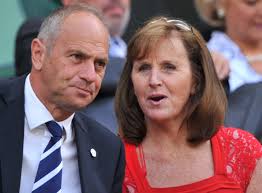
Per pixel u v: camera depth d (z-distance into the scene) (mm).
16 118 9492
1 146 9383
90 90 9289
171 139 11094
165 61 10742
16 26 16547
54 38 9281
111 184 10070
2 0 16672
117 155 10203
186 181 10945
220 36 16047
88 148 9930
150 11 19016
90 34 9250
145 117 11133
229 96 13523
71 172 9773
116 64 13086
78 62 9258
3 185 9258
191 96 11055
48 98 9422
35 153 9492
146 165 11070
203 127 11055
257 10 15625
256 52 15805
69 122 9734
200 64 10992
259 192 11016
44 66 9336
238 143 11156
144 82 10781
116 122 12695
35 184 9336
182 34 10867
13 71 16516
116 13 14828
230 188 10930
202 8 16703
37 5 16062
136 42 10812
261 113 13281
